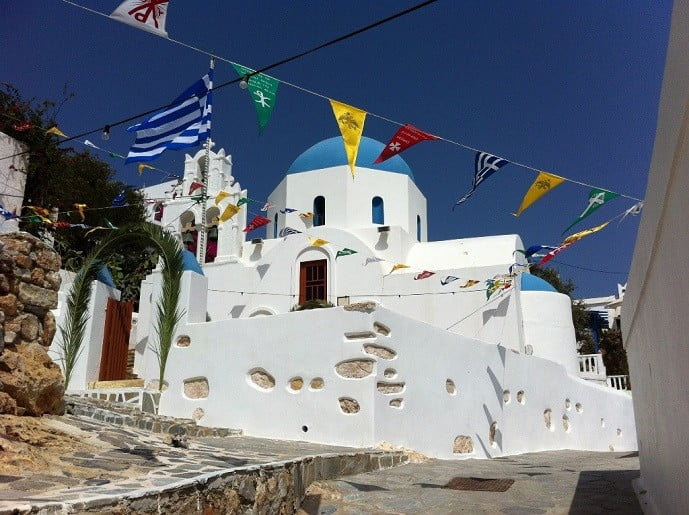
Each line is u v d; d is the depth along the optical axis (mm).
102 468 5570
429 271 20797
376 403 10891
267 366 12156
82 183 26984
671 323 4562
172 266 13758
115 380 14578
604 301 48031
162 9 7027
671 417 4992
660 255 4730
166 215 28203
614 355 37156
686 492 4504
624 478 8984
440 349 13102
